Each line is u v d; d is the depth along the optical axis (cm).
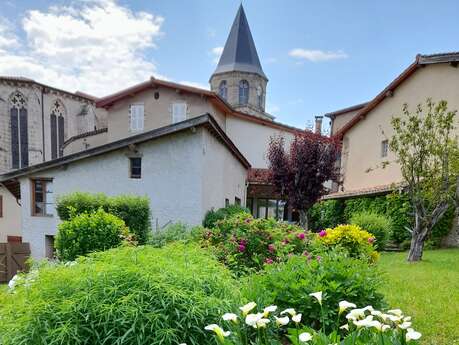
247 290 253
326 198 1525
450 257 787
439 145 728
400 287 483
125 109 1594
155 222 906
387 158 1333
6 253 912
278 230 502
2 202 1777
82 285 210
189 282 221
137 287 208
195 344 195
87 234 521
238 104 3002
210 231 521
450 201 750
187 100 1527
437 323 344
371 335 160
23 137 2238
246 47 3241
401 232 1033
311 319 256
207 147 957
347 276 285
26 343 185
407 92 1239
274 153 1244
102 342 185
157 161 927
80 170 970
